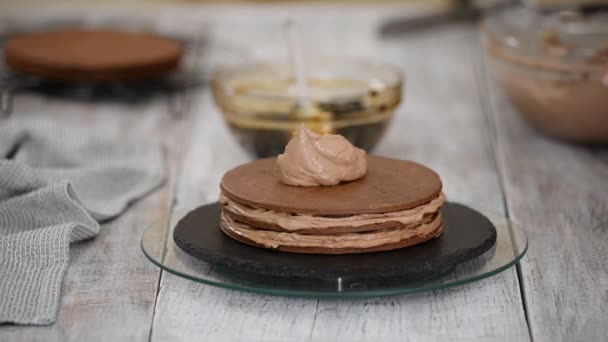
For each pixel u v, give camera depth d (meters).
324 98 1.32
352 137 1.34
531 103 1.44
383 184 1.06
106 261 1.11
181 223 1.10
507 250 1.05
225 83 1.42
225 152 1.47
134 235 1.18
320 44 2.12
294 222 1.01
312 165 1.05
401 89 1.38
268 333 0.97
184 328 0.98
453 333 0.97
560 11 1.49
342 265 0.99
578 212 1.25
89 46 1.69
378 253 1.02
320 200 1.02
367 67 1.45
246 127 1.34
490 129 1.58
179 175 1.38
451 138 1.54
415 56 2.04
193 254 1.03
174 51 1.67
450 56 2.04
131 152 1.42
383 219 1.01
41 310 1.00
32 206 1.17
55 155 1.38
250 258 1.01
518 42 1.41
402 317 1.00
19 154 1.37
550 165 1.41
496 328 0.98
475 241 1.04
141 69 1.61
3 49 1.76
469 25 2.34
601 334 0.98
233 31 2.21
